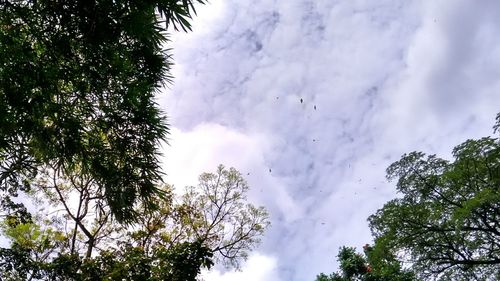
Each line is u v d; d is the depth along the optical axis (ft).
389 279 60.90
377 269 59.36
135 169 22.41
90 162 22.02
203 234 51.08
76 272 23.91
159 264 22.47
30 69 16.97
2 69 16.49
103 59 18.78
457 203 52.75
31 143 21.07
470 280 53.67
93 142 21.79
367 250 68.90
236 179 54.90
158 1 18.02
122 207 22.50
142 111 20.94
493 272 52.85
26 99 17.26
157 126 21.71
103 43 18.42
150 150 22.13
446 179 53.06
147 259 22.94
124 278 22.38
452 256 53.88
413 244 54.90
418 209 54.95
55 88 18.65
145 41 20.54
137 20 17.99
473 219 49.14
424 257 55.06
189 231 50.85
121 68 19.22
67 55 18.45
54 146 20.76
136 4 17.74
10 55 16.51
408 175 56.85
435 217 52.54
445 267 54.19
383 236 57.31
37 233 43.52
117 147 21.76
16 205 28.14
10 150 20.21
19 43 16.98
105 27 17.88
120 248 40.29
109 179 21.93
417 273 55.83
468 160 51.65
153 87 22.07
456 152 53.62
